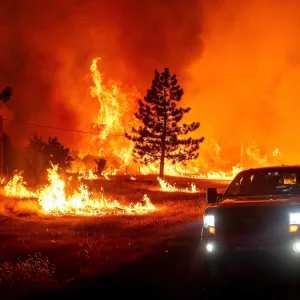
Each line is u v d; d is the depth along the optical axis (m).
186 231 16.38
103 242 14.79
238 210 8.91
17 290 8.74
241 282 8.86
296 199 9.22
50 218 21.86
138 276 9.70
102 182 40.25
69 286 8.99
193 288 8.57
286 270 8.56
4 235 16.84
